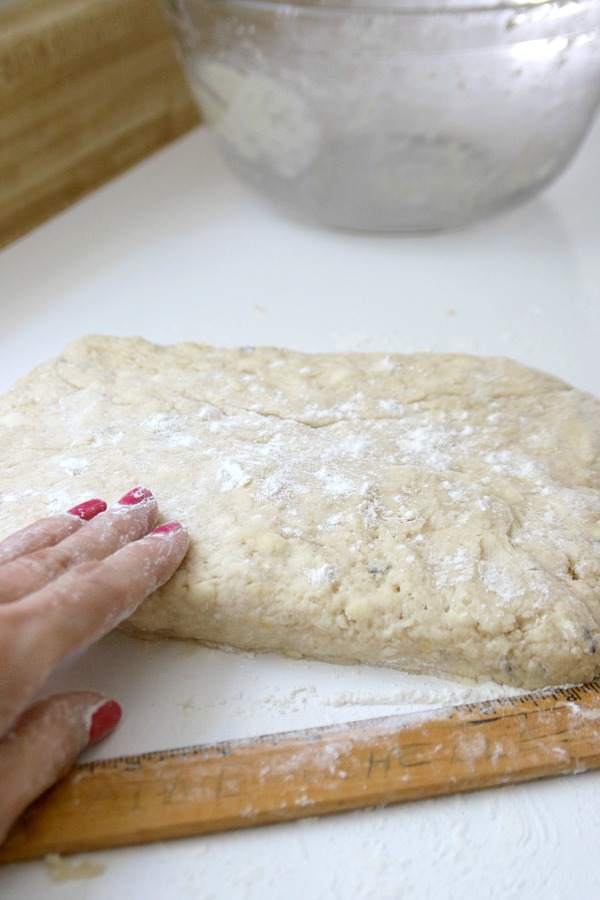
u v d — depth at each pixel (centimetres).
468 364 45
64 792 30
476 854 29
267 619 34
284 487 37
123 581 31
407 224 60
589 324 53
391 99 54
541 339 52
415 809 30
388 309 54
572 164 72
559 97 54
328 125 56
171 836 29
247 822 29
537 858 29
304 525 36
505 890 29
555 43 51
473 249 61
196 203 65
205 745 31
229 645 35
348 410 42
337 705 33
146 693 33
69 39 57
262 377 44
